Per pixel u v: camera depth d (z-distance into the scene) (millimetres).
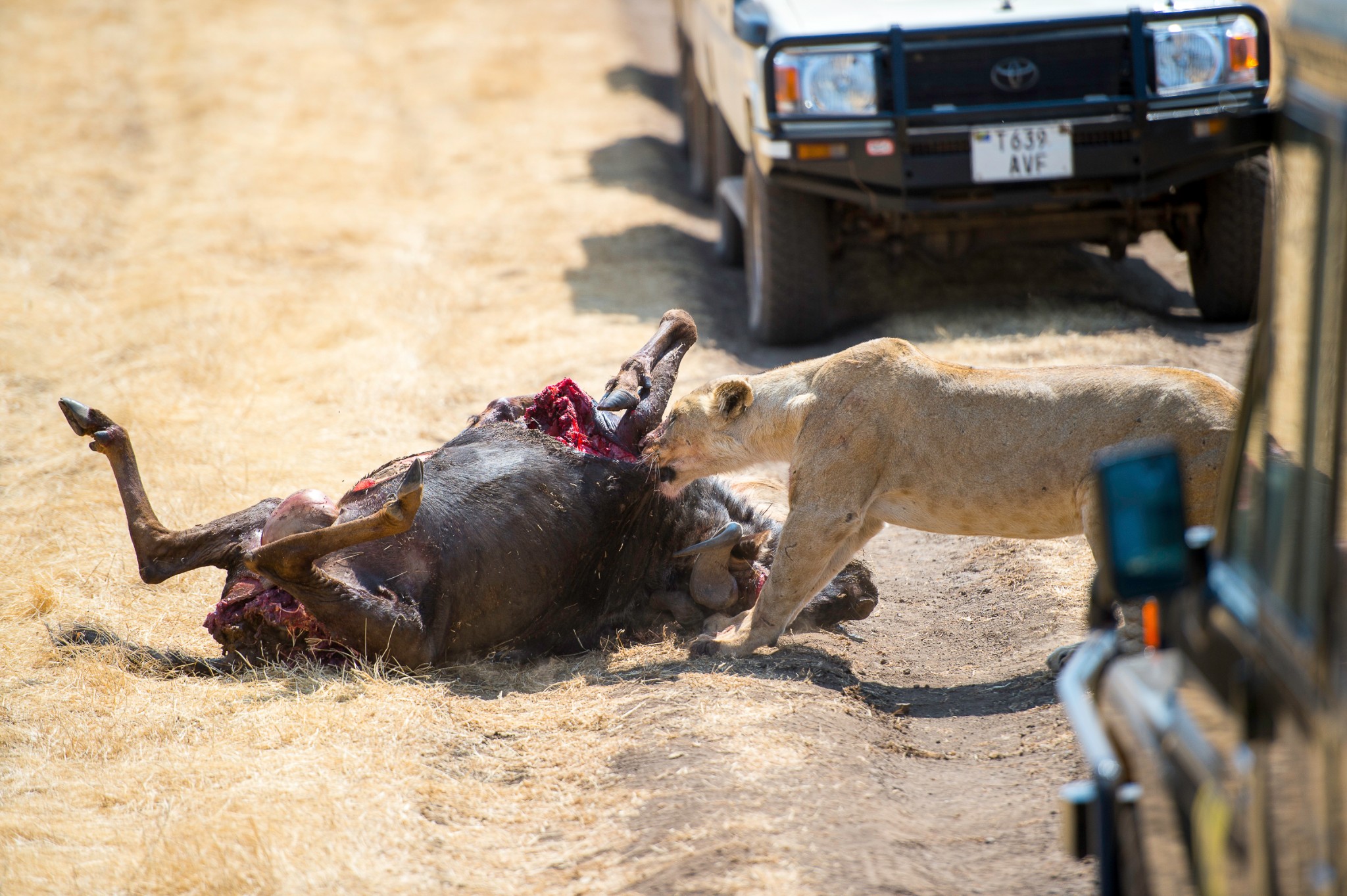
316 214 48750
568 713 15820
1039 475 16484
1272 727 6891
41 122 61938
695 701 15594
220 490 24281
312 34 84688
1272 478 7559
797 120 30375
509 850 12836
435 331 35938
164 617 19266
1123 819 8547
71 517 23172
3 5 87438
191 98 67625
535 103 69312
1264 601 7348
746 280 42438
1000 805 13195
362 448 26734
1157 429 15875
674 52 83125
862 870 11508
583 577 18250
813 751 14172
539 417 19938
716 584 19125
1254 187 31453
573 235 45750
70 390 31062
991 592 20969
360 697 15898
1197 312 35312
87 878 12062
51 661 17297
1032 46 30344
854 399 17234
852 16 31344
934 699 16953
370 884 12016
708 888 11344
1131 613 15648
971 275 38312
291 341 34625
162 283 39719
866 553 24047
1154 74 30266
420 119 66125
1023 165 30062
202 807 13297
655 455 18562
